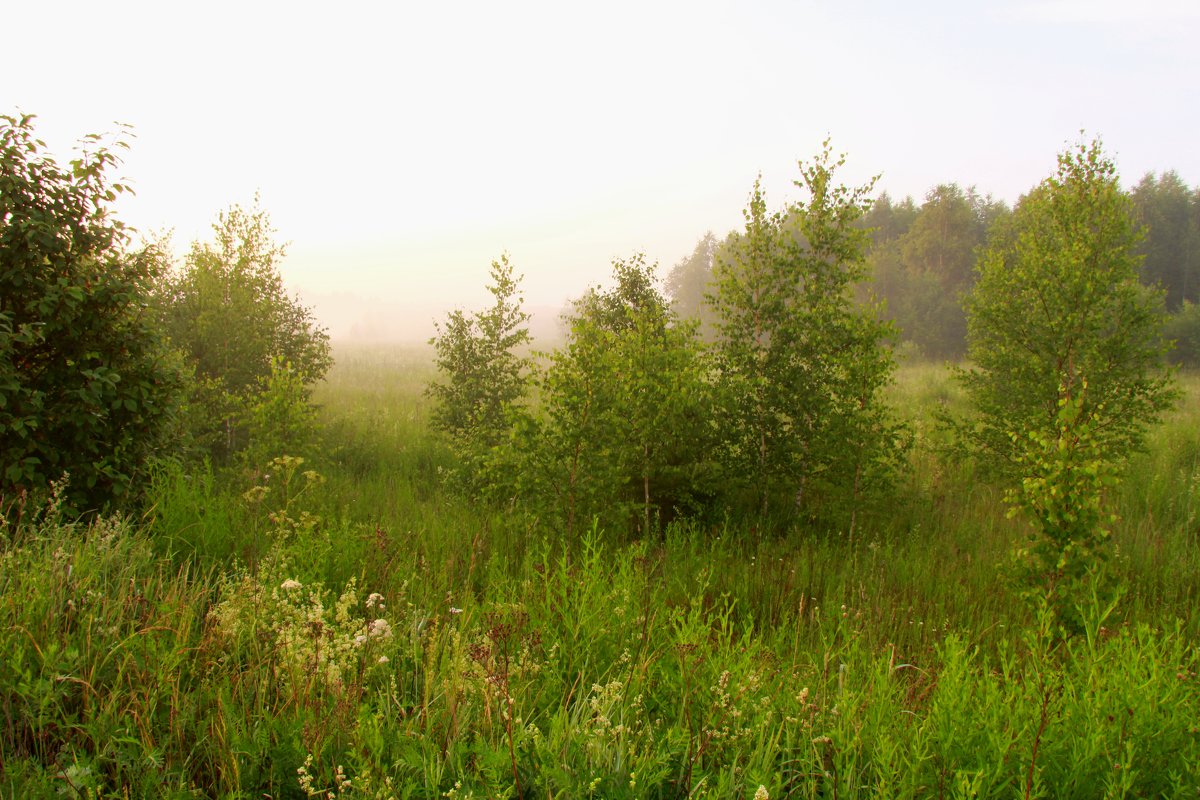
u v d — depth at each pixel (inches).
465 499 331.9
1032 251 360.8
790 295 342.3
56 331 227.3
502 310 426.3
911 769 100.0
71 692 112.9
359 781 91.7
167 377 250.8
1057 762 107.7
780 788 101.5
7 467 204.7
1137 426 346.9
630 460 304.8
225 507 240.8
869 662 159.8
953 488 396.2
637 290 439.8
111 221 240.5
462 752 103.5
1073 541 192.1
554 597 169.9
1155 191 2460.6
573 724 111.7
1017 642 195.5
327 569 199.3
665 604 187.8
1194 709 117.1
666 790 106.3
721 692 119.0
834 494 306.5
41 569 146.9
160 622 135.0
